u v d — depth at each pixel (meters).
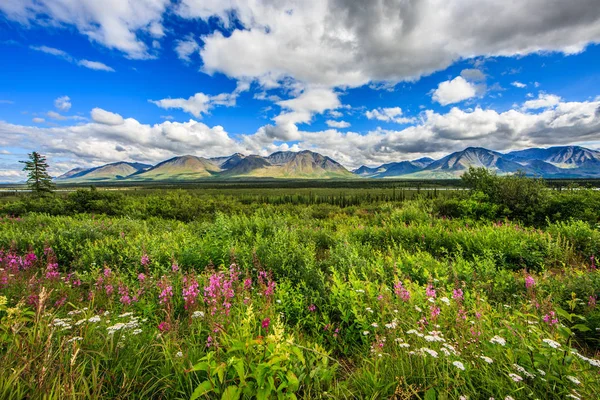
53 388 1.87
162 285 4.25
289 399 2.11
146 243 7.28
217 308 3.45
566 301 4.21
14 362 2.24
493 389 2.24
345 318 3.69
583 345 3.50
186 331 3.40
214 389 1.99
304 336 3.66
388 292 4.04
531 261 6.85
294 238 8.90
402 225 10.78
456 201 14.57
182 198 21.92
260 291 4.51
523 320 3.31
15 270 5.71
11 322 2.48
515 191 13.09
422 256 6.86
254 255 6.23
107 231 10.30
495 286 5.08
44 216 14.38
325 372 2.51
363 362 2.84
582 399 2.00
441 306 3.62
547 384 2.12
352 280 4.61
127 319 3.47
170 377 2.42
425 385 2.34
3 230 10.22
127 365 2.46
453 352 2.48
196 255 6.57
